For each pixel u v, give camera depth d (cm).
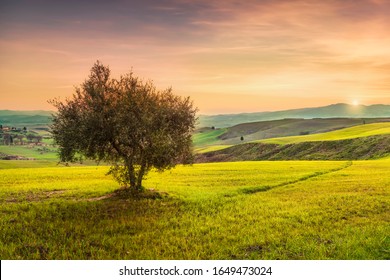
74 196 3136
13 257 1703
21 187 3638
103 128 2764
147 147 2875
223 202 3023
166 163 2948
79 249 1802
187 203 2916
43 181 4369
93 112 2759
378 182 4175
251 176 4906
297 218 2469
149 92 2962
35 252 1798
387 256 1695
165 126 2967
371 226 2183
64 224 2217
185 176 5028
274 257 1709
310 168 6300
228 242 1962
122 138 2759
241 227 2266
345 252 1728
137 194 2998
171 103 3081
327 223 2302
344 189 3719
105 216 2436
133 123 2773
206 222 2344
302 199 3178
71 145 2769
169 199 3002
